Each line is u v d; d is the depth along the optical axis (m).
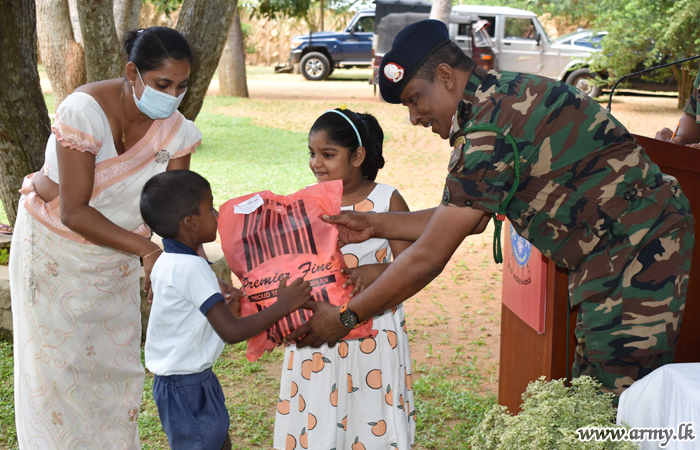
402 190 9.89
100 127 2.52
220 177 10.00
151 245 2.54
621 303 2.24
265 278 2.34
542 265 2.91
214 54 4.57
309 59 23.08
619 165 2.17
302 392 2.50
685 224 2.26
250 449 3.34
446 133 2.38
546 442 2.02
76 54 8.54
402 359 2.57
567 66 17.42
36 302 2.69
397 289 2.24
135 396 2.99
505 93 2.15
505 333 3.47
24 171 4.26
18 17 3.89
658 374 2.04
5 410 3.62
